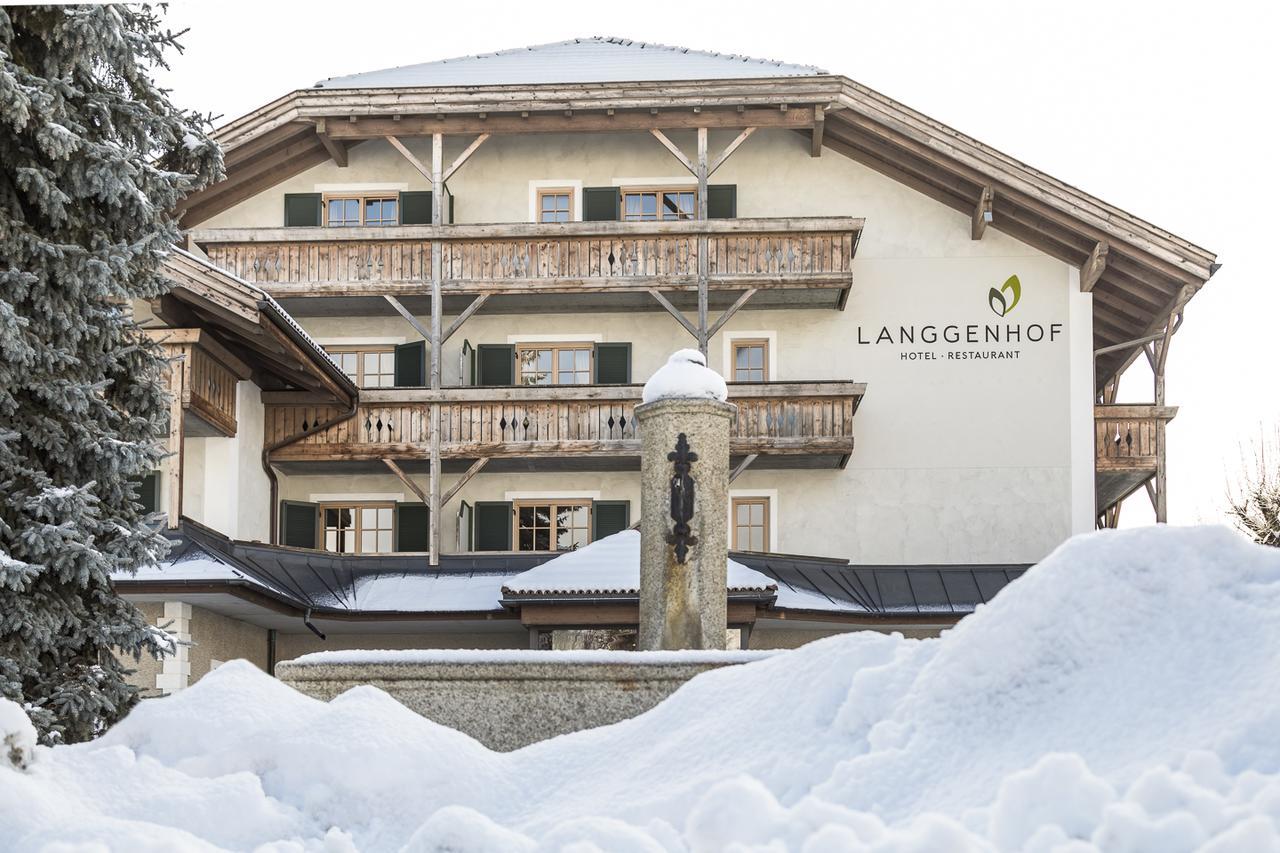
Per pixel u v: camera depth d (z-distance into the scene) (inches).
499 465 1007.0
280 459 975.0
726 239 981.8
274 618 856.9
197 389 834.8
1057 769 157.2
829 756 205.2
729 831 168.2
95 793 223.1
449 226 981.8
